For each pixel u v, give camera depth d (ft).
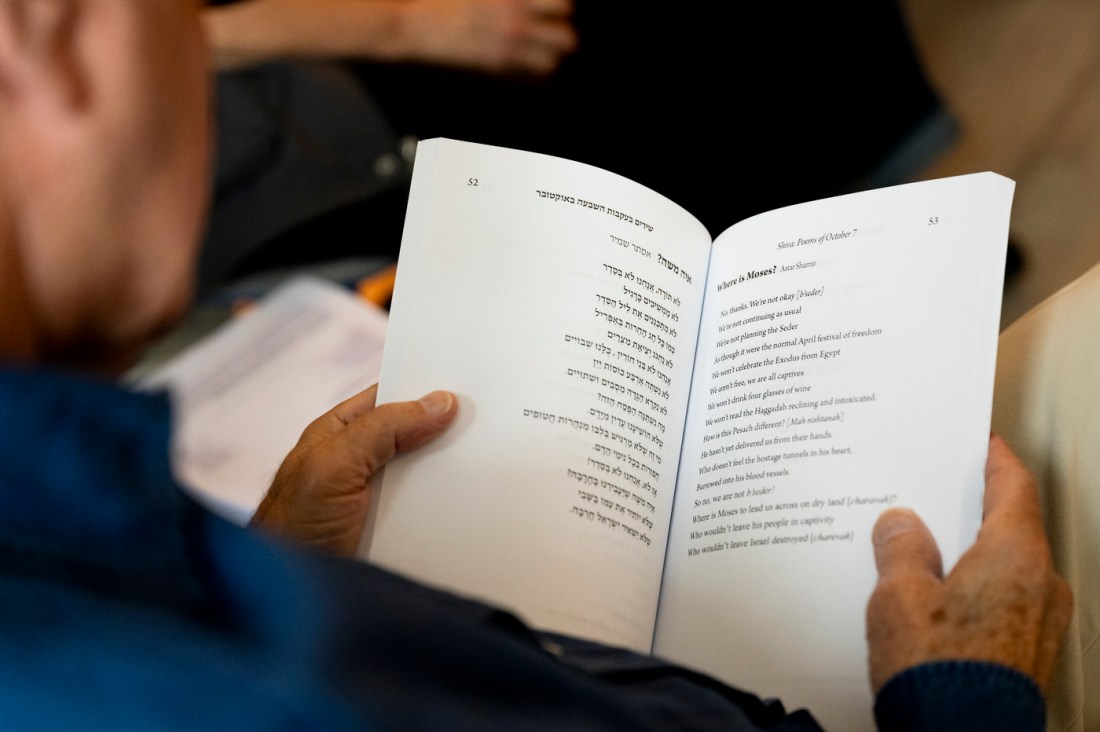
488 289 2.90
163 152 1.58
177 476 1.60
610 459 2.86
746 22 6.34
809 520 2.77
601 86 6.28
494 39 6.40
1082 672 3.09
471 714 1.72
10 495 1.42
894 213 2.95
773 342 2.96
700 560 2.87
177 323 1.76
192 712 1.38
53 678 1.36
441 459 2.81
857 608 2.67
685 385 3.05
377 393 2.87
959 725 2.31
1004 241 2.83
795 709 2.58
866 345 2.86
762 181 5.98
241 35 6.24
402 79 6.25
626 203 3.02
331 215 5.68
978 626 2.46
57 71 1.48
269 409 4.66
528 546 2.76
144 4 1.52
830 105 6.10
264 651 1.49
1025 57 6.05
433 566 2.74
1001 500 2.63
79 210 1.55
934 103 6.04
